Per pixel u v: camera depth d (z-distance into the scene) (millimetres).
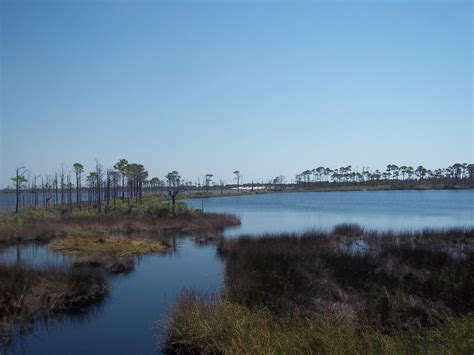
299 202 95688
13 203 91938
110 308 13609
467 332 7621
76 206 52781
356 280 13141
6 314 12359
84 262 20500
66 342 10703
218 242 27781
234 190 194875
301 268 14328
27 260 21672
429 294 11570
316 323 8984
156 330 11398
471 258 15398
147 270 20172
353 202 91938
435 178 194500
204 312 10148
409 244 23688
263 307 10625
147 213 45156
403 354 6992
